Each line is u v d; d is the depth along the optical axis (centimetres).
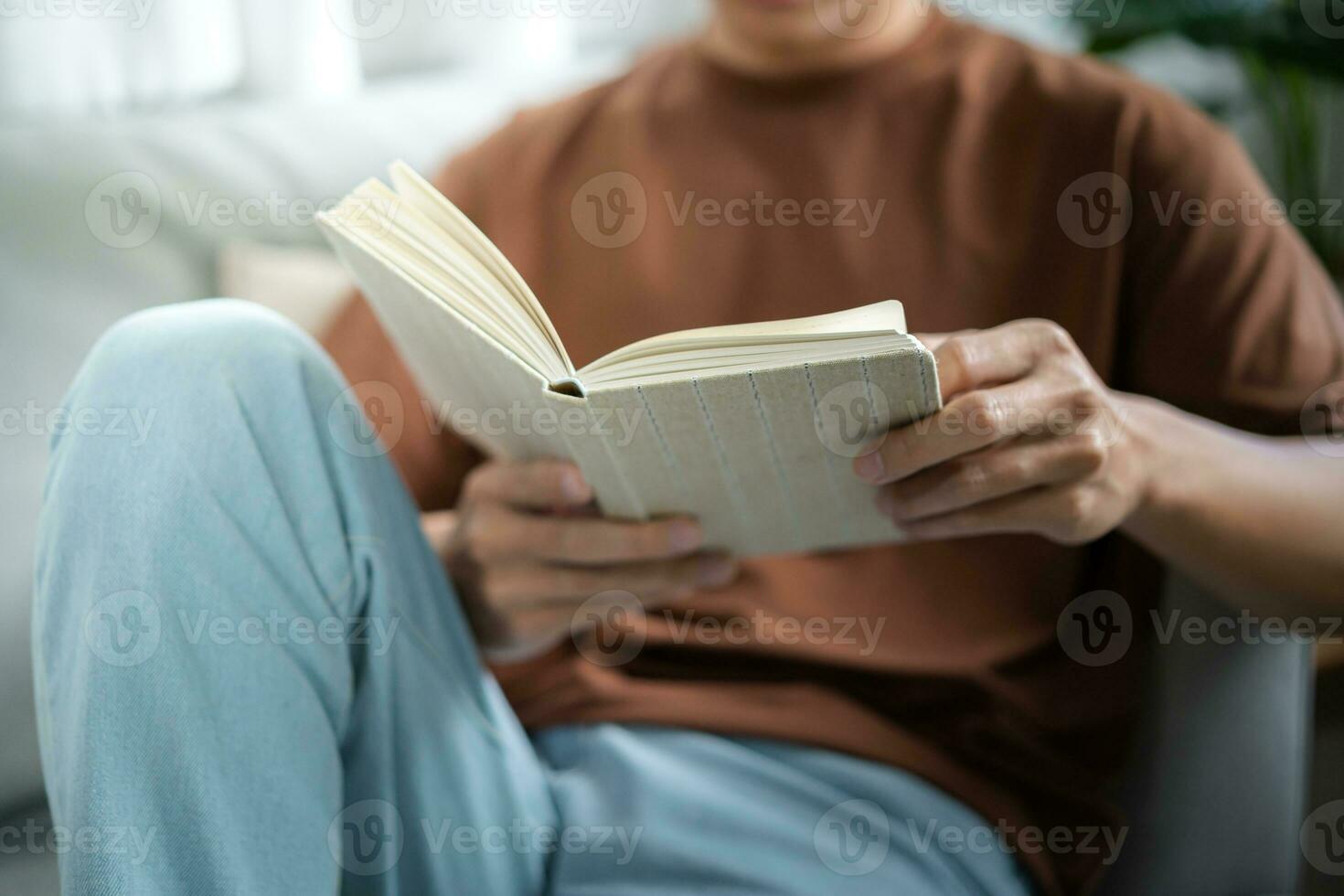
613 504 63
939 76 89
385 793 62
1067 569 81
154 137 116
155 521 53
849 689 80
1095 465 57
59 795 52
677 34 201
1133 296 85
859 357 48
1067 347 58
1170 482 66
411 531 65
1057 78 88
